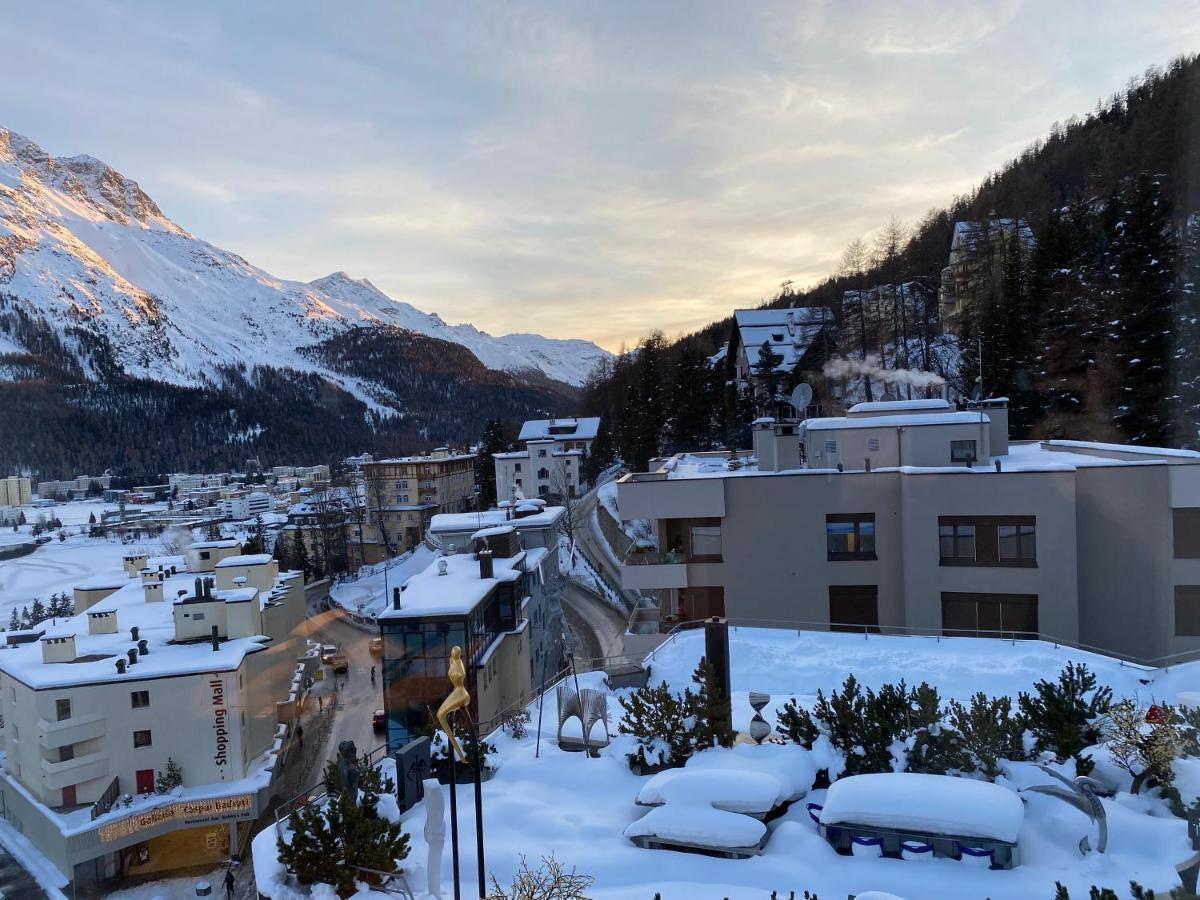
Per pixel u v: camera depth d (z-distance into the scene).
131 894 35.16
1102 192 57.53
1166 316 36.72
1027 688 20.55
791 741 14.71
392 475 122.69
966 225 86.81
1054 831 11.06
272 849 12.49
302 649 60.25
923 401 37.50
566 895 9.56
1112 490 26.50
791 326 93.44
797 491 29.19
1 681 42.03
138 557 67.12
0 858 36.66
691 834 11.45
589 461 114.69
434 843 10.17
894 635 25.61
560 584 48.53
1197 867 9.12
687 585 29.98
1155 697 19.16
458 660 9.69
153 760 38.84
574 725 17.11
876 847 11.06
